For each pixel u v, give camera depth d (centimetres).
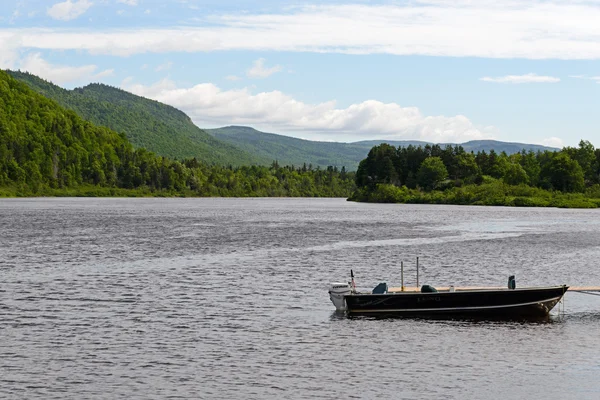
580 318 4497
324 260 7481
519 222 14975
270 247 8875
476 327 4222
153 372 3269
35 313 4494
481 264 7288
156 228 12294
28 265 6831
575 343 3847
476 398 2967
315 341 3850
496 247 9112
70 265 6856
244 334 3984
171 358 3491
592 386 3127
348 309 4584
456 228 12900
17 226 12519
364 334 4019
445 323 4322
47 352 3569
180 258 7531
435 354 3609
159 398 2942
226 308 4719
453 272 6694
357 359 3506
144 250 8350
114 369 3306
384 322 4331
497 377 3238
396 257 7844
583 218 16788
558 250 8738
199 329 4097
